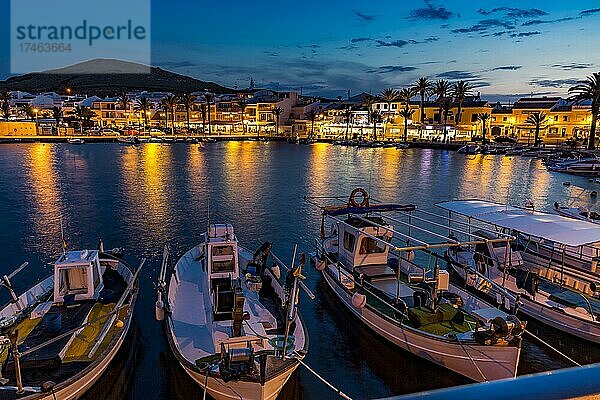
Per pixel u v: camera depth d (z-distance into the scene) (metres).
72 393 11.23
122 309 14.91
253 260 18.66
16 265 24.02
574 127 110.06
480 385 1.63
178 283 17.16
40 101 144.00
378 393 13.33
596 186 54.81
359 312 16.41
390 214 37.38
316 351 15.45
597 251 20.58
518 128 117.06
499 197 47.09
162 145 109.50
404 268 19.34
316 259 21.14
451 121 125.38
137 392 13.12
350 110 133.12
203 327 13.96
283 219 35.28
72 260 15.44
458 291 17.20
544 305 16.33
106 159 76.31
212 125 146.12
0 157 75.69
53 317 13.51
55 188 47.12
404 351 14.58
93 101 146.12
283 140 128.50
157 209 37.94
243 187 50.03
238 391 11.02
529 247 22.00
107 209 37.56
